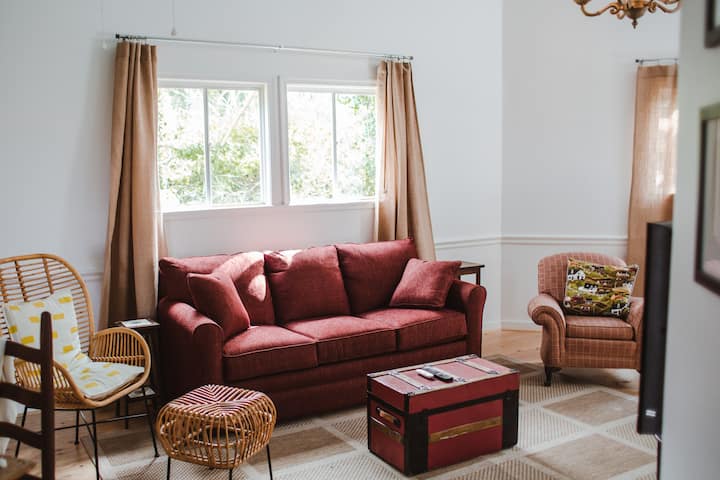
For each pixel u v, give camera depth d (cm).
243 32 421
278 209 443
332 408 363
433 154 508
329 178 475
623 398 386
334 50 454
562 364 400
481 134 529
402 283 427
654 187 501
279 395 344
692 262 126
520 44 524
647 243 155
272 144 439
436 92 504
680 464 133
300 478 288
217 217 423
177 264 379
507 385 312
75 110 378
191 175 425
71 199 381
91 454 316
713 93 115
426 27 495
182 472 296
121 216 384
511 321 543
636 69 503
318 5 447
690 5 128
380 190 478
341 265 430
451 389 295
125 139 382
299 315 400
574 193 524
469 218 529
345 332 367
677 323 135
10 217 367
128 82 380
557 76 518
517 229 540
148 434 341
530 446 320
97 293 391
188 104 419
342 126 476
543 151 527
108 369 304
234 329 354
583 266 430
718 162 114
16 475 158
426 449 292
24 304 300
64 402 277
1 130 360
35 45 365
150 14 392
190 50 405
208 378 324
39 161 371
